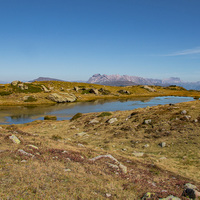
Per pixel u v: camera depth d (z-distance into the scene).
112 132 38.16
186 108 44.12
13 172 10.31
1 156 12.94
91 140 34.62
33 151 15.80
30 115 72.38
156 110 47.28
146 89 193.00
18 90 123.69
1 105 95.69
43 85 143.88
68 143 26.97
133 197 9.98
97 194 9.47
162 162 21.75
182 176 17.12
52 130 44.69
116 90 175.12
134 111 52.06
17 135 23.55
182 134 31.22
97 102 116.62
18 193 8.10
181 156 23.92
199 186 14.34
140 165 19.08
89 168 13.76
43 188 9.02
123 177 13.30
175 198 10.25
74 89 156.88
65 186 9.72
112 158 17.98
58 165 13.05
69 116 71.12
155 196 10.16
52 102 110.75
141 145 29.80
